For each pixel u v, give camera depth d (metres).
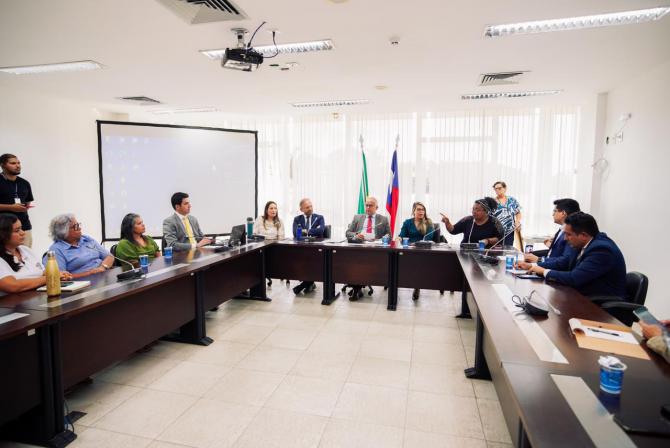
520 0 2.38
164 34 2.94
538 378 1.29
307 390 2.46
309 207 4.92
